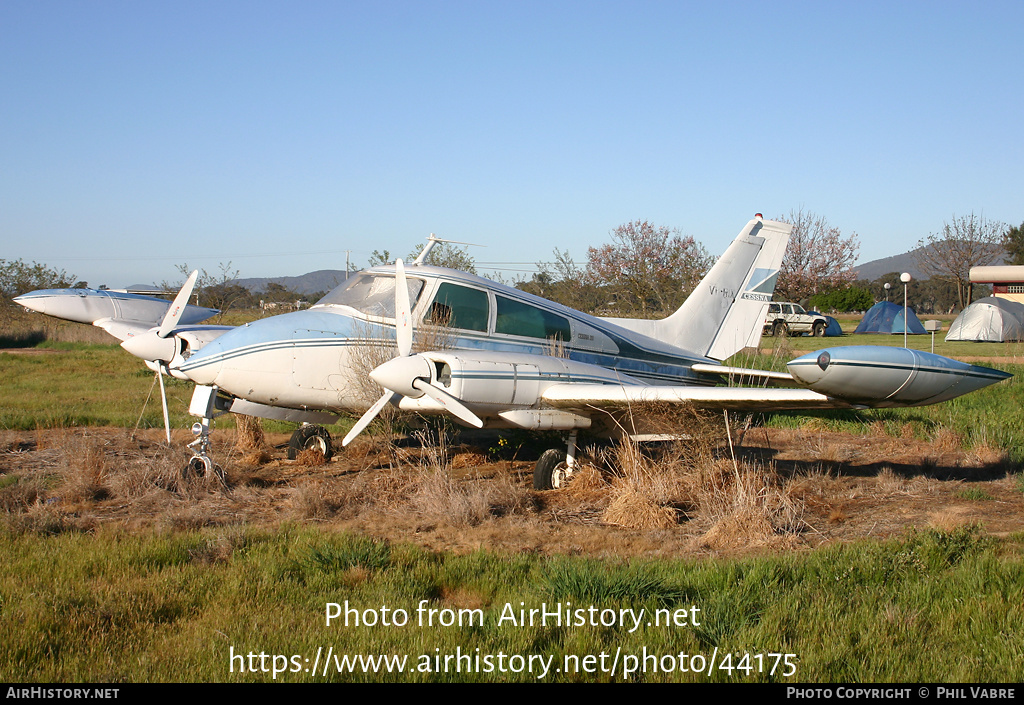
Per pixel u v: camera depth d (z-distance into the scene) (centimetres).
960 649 352
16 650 332
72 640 350
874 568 457
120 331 930
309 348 754
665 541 556
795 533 562
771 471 745
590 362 884
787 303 3578
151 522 575
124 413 1170
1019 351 2305
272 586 424
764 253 1064
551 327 855
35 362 2017
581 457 792
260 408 809
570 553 522
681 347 998
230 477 736
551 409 738
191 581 430
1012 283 3747
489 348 804
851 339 3225
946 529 540
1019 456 867
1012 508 650
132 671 324
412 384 684
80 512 611
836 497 688
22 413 1118
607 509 626
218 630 361
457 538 555
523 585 440
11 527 527
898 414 1158
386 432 803
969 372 596
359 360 764
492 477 804
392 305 800
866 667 336
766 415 1203
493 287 831
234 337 735
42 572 440
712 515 597
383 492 673
